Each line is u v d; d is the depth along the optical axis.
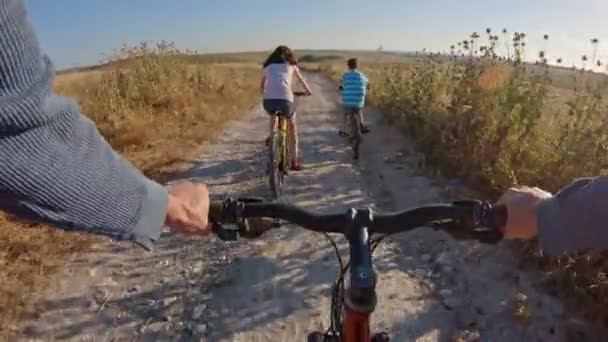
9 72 1.03
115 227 1.28
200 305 4.40
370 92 19.17
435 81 11.04
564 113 6.52
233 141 10.99
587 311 4.00
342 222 1.64
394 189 7.38
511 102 6.71
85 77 17.47
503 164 6.05
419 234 5.60
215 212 1.68
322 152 10.03
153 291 4.62
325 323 4.16
